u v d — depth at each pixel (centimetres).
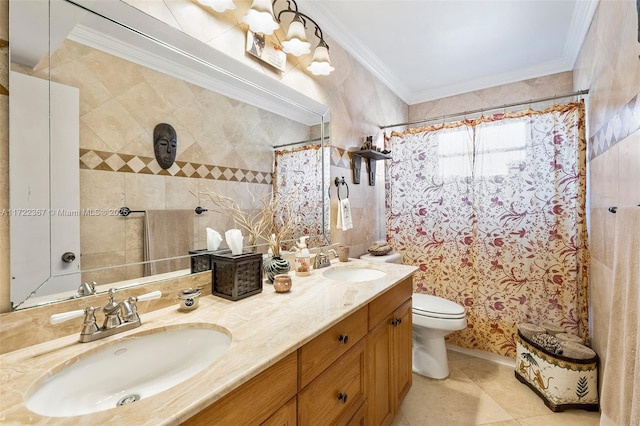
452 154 242
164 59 114
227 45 131
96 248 96
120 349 84
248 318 99
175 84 118
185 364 92
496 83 281
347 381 111
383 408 142
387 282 147
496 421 164
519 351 204
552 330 196
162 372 89
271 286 139
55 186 87
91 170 95
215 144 134
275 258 150
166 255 114
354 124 229
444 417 168
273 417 77
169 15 109
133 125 105
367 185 252
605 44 155
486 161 226
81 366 76
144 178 109
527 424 162
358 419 118
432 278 252
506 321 223
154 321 96
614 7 141
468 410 174
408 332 177
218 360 71
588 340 195
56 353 76
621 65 131
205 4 118
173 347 93
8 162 78
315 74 176
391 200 270
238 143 145
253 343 80
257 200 156
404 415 170
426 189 253
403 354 169
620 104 132
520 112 215
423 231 255
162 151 114
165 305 110
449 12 186
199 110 127
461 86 296
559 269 204
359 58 231
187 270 121
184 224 122
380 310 140
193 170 125
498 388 195
